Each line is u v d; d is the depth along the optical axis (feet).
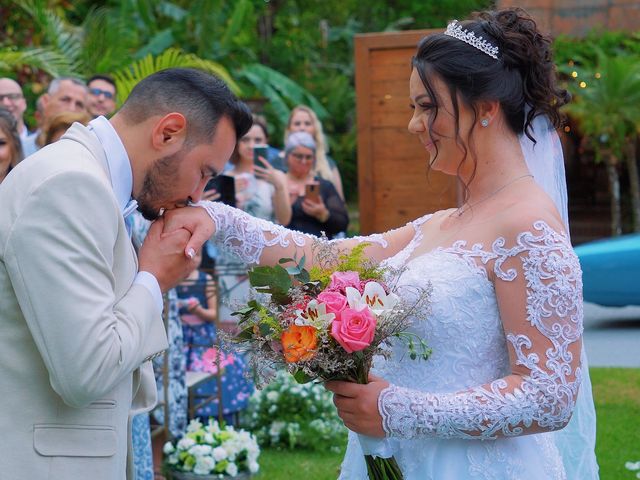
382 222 21.88
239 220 8.84
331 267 7.89
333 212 19.81
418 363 7.72
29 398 6.97
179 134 7.42
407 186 21.68
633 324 29.91
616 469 15.60
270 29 63.72
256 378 7.34
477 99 7.52
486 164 7.76
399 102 21.57
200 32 44.42
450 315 7.50
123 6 41.70
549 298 7.13
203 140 7.48
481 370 7.55
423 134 7.80
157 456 16.24
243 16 45.96
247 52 49.21
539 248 7.22
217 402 17.97
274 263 8.95
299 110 23.12
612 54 46.65
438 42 7.61
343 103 62.59
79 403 6.77
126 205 7.68
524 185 7.66
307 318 7.11
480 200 7.84
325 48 65.92
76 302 6.59
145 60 31.71
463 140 7.59
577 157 54.60
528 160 8.16
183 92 7.44
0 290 6.93
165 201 7.72
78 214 6.71
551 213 7.45
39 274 6.58
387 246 8.99
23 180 6.84
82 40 39.37
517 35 7.59
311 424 17.87
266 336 7.20
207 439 15.20
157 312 7.39
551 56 7.87
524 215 7.35
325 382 7.52
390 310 7.21
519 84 7.64
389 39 21.48
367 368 7.43
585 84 42.68
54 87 19.16
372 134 21.80
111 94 21.34
